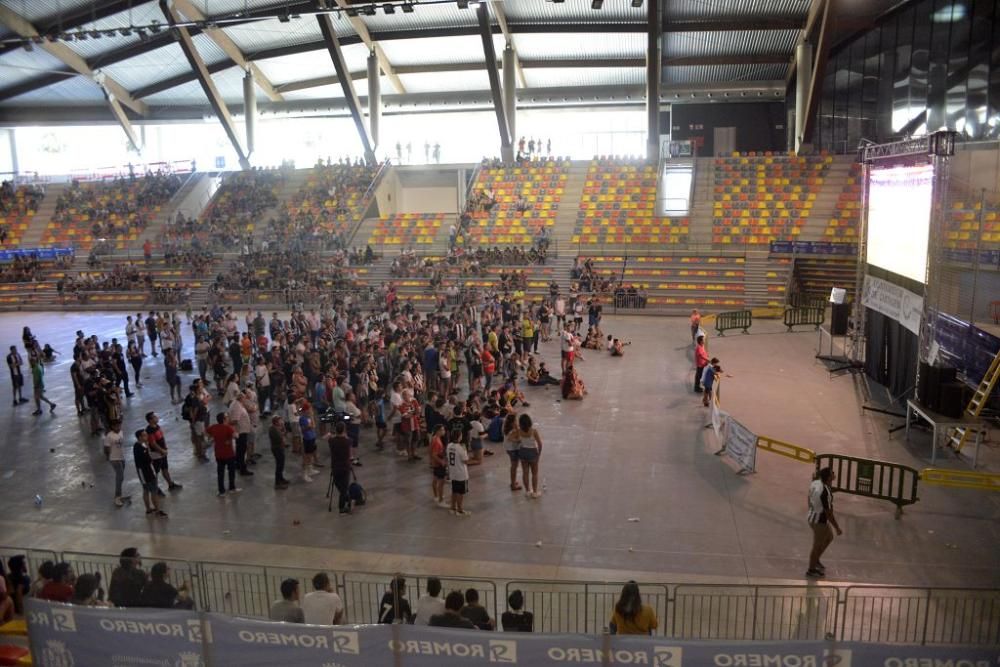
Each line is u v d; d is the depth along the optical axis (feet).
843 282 125.29
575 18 139.33
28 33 136.56
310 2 133.69
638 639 23.00
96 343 76.84
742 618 32.55
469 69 160.86
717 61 150.20
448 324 84.58
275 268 141.08
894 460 52.21
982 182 87.15
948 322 71.10
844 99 145.38
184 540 41.96
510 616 27.48
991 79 96.22
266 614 33.53
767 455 53.47
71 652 26.63
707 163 150.00
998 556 37.96
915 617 31.78
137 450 45.09
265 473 52.54
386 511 45.11
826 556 38.01
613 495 46.62
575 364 84.58
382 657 24.43
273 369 67.26
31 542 42.32
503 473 51.06
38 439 62.44
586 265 128.57
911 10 118.73
